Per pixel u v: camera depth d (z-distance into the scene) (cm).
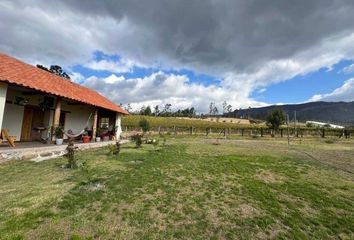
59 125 1193
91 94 1816
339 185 691
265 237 373
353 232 404
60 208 437
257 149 1627
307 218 450
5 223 367
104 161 938
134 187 591
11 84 891
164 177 705
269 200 538
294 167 944
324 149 1761
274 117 3853
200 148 1575
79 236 338
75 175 684
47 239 329
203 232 380
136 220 408
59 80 1475
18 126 1250
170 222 409
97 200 489
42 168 770
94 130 1636
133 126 3397
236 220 428
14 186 562
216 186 635
